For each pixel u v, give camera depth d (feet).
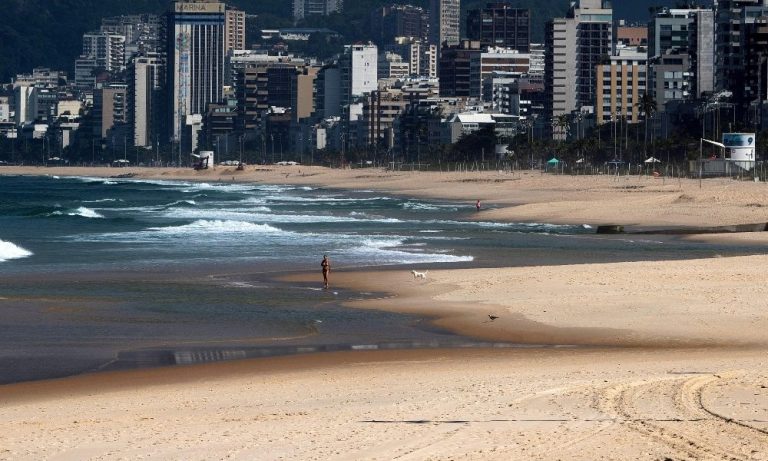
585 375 231.09
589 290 388.16
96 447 173.27
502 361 266.57
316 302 393.09
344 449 163.63
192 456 164.76
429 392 216.74
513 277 432.25
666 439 161.07
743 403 187.83
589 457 152.15
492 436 166.61
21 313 365.20
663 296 366.84
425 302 384.06
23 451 171.63
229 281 462.60
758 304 346.33
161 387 241.96
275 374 256.32
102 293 422.41
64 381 251.19
